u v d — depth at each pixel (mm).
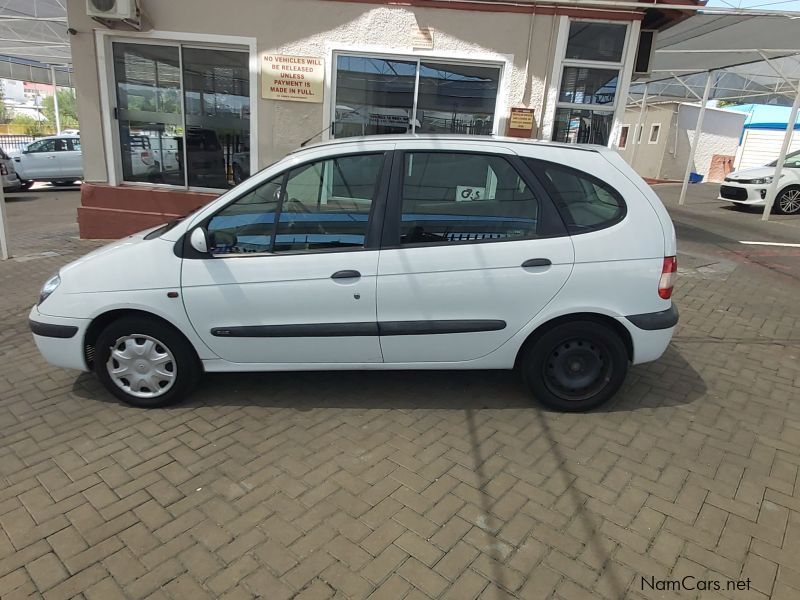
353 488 2930
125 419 3596
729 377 4391
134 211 8125
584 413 3748
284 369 3645
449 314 3490
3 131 40062
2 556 2447
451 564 2428
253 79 7445
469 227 3482
